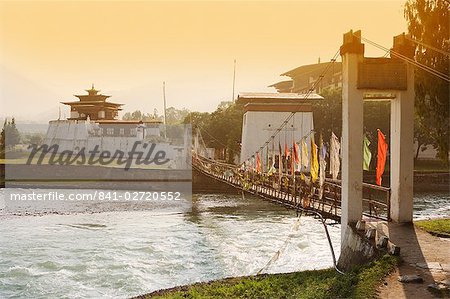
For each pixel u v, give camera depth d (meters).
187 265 24.59
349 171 17.84
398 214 18.44
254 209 48.81
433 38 20.66
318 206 22.53
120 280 21.97
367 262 14.23
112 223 41.22
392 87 18.11
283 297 13.34
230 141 72.19
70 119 107.44
